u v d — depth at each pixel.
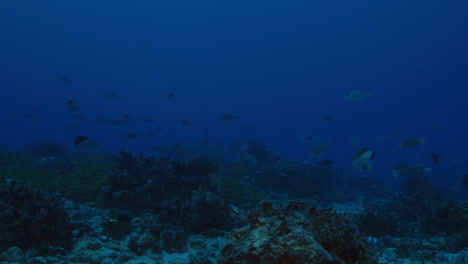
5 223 5.54
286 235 3.11
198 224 7.89
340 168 20.72
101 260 5.34
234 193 11.47
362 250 3.82
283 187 15.69
